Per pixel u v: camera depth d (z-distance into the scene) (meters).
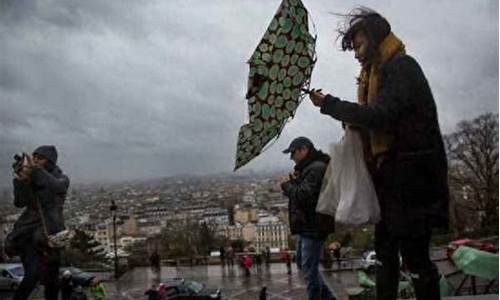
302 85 3.49
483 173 44.56
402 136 3.32
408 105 3.28
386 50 3.42
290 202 5.66
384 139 3.38
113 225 42.66
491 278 10.91
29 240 5.43
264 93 3.54
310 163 5.53
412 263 3.51
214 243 48.91
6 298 21.55
